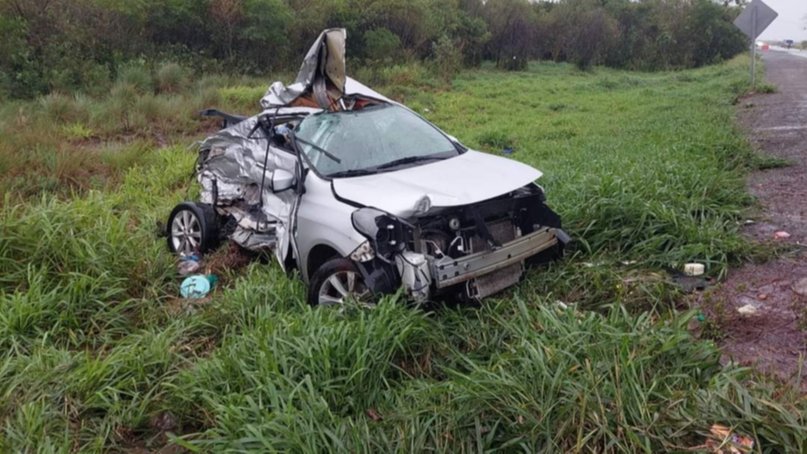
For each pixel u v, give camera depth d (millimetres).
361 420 3316
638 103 17016
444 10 26062
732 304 4641
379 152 5457
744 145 9078
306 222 5074
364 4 22156
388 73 20203
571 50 31547
